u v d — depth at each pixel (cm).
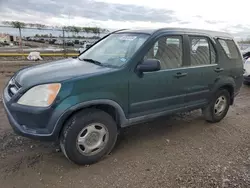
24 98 294
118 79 326
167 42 384
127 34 410
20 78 324
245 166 332
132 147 377
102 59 379
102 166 323
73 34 2212
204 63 436
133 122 360
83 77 303
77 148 310
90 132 317
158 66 332
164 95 380
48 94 287
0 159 325
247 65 835
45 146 364
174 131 444
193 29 432
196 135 431
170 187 283
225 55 473
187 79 404
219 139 418
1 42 2583
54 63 380
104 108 339
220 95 478
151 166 325
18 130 298
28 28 2028
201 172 314
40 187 278
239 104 635
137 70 344
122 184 287
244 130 463
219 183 293
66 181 290
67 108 289
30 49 2123
